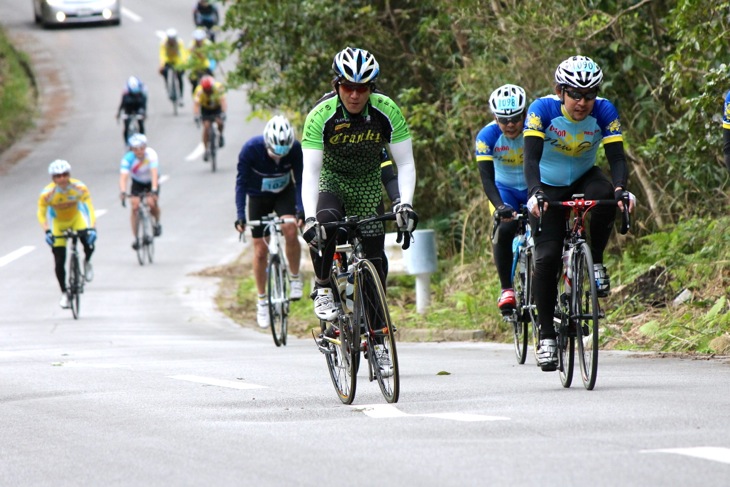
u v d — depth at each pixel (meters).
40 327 40.41
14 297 48.47
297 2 48.41
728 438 14.27
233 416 18.00
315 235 18.42
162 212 71.12
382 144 19.19
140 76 121.12
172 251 60.31
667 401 17.67
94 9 140.12
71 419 18.52
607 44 38.03
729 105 20.88
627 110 39.19
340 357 19.61
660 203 37.75
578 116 19.70
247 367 26.30
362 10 47.41
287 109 51.53
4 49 127.06
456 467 13.05
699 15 31.89
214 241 62.81
